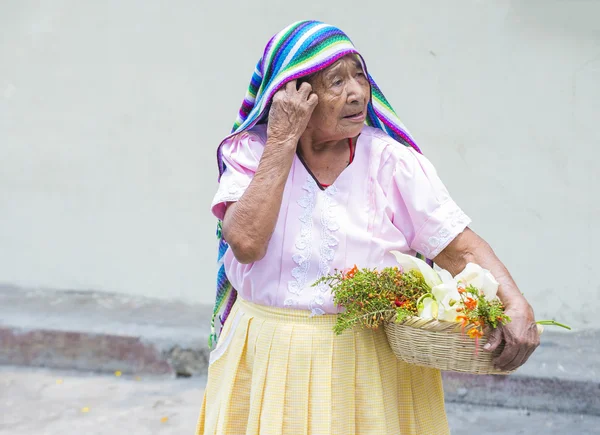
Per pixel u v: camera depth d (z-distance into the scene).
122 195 7.30
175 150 7.16
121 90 7.22
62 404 5.90
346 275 2.98
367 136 3.22
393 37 6.54
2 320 6.76
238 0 6.91
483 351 2.77
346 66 3.01
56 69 7.34
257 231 2.95
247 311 3.29
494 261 3.05
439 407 3.31
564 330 6.32
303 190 3.12
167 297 7.26
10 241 7.54
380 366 3.11
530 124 6.36
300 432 3.05
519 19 6.32
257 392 3.12
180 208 7.19
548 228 6.35
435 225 3.10
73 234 7.43
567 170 6.31
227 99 7.03
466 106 6.46
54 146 7.41
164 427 5.49
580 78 6.26
